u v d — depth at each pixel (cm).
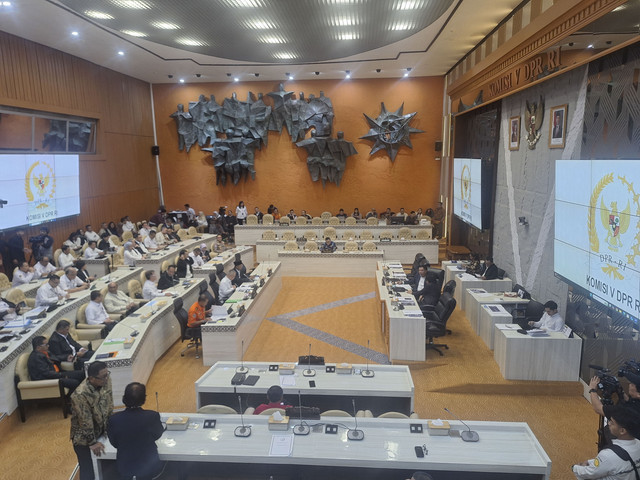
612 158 653
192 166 2102
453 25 1170
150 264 1295
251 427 472
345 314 1135
